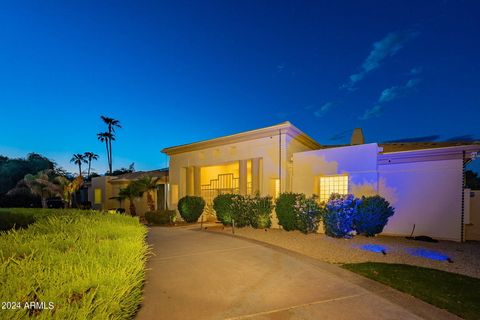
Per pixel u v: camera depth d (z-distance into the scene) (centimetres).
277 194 1376
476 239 1019
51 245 391
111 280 255
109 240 424
